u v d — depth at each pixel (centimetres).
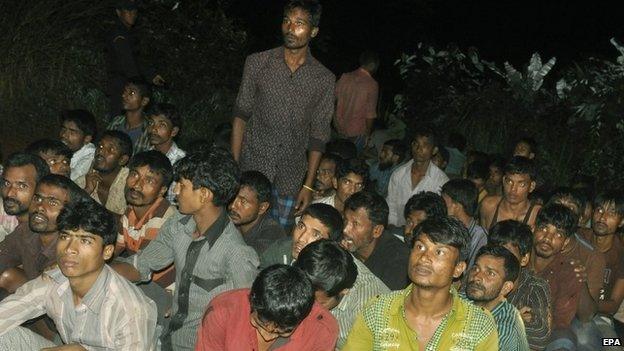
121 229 613
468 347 430
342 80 1158
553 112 1406
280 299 396
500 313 505
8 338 483
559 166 1307
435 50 1638
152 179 600
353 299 505
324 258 452
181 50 1302
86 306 463
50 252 562
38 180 589
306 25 669
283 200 707
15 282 574
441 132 1440
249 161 704
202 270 502
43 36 1165
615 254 690
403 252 592
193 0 1345
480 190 852
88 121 797
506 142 1415
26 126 1083
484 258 506
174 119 788
